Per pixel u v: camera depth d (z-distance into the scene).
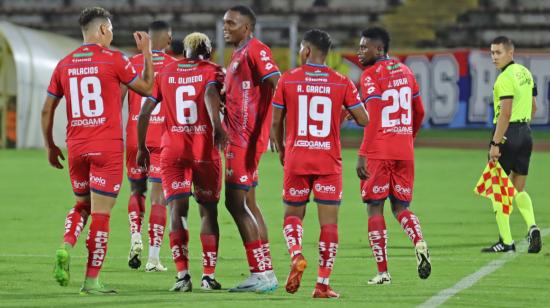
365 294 26.20
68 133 26.27
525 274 30.11
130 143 31.81
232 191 26.52
